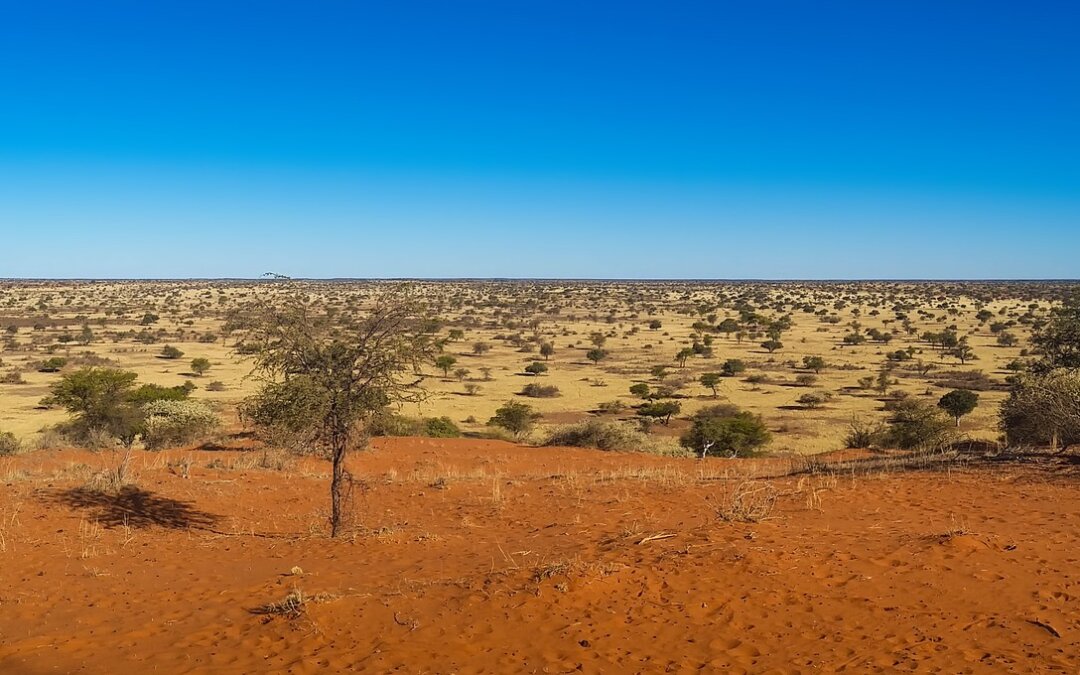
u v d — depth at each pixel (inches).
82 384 1179.3
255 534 535.8
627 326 4889.3
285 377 503.8
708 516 494.9
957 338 3875.5
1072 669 260.8
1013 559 367.6
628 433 1185.4
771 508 499.2
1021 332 4192.9
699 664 275.4
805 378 2551.7
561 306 6761.8
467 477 779.4
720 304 7047.2
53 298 7372.1
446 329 4458.7
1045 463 644.7
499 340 4028.1
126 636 314.8
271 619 324.2
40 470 697.0
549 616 314.7
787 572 355.3
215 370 2785.4
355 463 873.5
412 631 305.6
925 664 268.7
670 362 3181.6
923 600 323.6
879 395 2295.8
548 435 1487.5
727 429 1318.9
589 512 542.9
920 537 410.9
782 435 1695.4
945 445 967.6
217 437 1108.5
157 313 5654.5
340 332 517.0
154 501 594.6
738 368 2815.0
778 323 4453.7
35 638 313.1
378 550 461.4
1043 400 722.8
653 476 733.9
